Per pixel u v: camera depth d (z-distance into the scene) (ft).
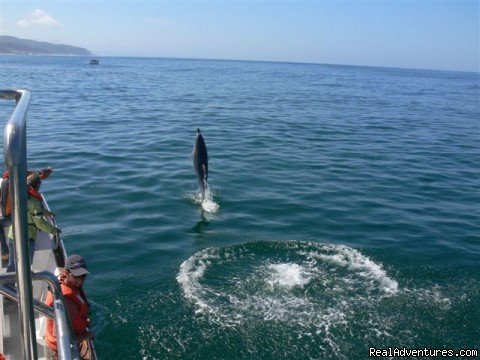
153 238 34.94
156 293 27.30
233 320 25.02
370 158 64.54
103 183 47.21
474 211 44.11
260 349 22.98
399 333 24.59
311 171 55.72
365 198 46.39
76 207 40.40
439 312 26.53
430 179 54.90
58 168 51.88
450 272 31.32
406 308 26.78
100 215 38.96
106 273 29.48
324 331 24.47
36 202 21.94
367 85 267.59
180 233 36.01
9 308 17.28
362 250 34.06
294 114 109.09
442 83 351.25
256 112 109.29
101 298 26.61
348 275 30.32
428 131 93.35
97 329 23.89
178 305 26.16
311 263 31.73
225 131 80.43
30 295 7.43
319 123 95.91
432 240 36.47
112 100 127.24
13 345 15.26
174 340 23.34
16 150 6.37
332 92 194.08
